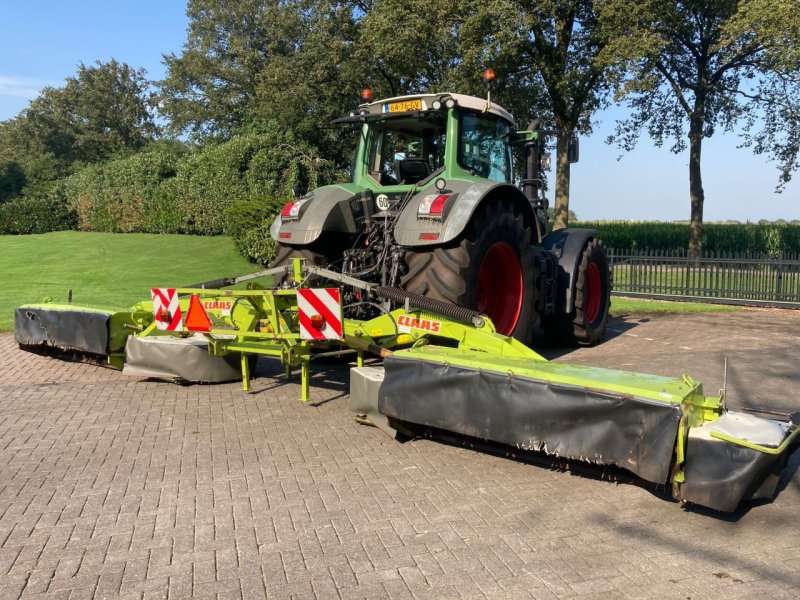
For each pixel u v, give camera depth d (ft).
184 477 13.57
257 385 21.39
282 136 67.51
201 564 10.13
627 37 57.88
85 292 45.55
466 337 16.92
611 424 11.88
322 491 12.85
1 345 28.63
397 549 10.57
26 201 98.53
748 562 10.15
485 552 10.46
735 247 101.45
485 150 23.22
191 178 77.05
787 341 29.94
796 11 56.13
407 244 19.06
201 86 144.66
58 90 189.57
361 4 75.51
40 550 10.57
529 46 64.75
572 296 26.73
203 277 53.72
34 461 14.47
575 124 71.00
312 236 20.90
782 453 11.35
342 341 16.98
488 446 14.65
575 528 11.30
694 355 26.45
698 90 81.00
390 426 15.55
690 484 11.38
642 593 9.26
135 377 22.44
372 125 23.57
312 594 9.30
